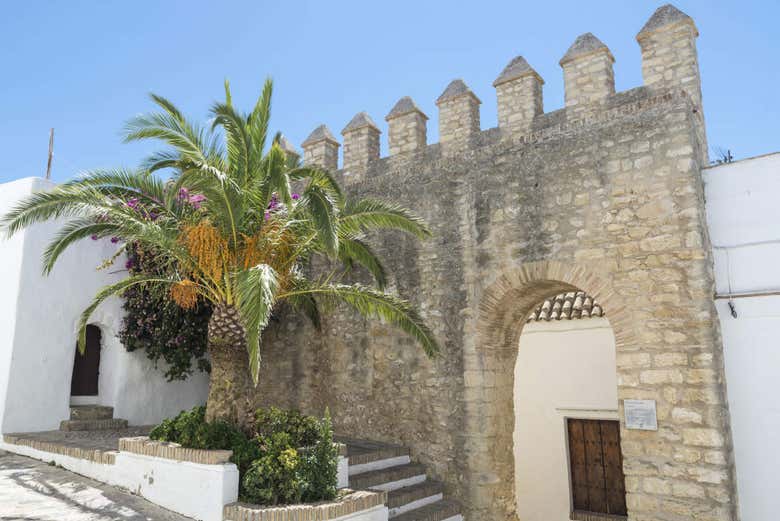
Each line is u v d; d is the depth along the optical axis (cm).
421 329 857
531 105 934
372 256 971
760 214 759
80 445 910
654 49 845
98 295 888
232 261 787
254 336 637
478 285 939
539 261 880
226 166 830
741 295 749
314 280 1131
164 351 1179
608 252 821
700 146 834
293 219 831
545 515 1183
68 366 1094
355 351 1071
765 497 707
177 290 834
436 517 838
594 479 1156
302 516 641
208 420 790
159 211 891
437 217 1000
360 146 1121
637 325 782
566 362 1208
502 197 934
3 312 1044
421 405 973
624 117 838
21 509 688
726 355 754
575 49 897
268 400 1163
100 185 838
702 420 718
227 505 659
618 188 827
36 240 1066
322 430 761
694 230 760
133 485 781
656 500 734
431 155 1030
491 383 930
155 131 790
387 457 926
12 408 1010
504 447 941
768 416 718
